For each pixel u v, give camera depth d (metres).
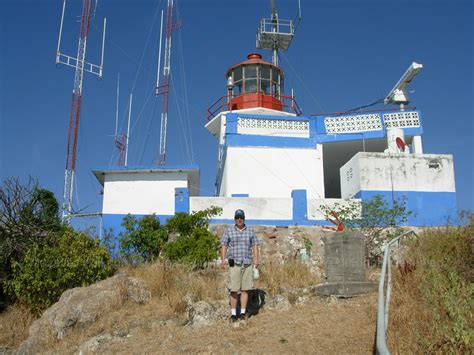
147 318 11.77
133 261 16.73
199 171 23.69
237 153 24.70
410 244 13.92
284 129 25.48
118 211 23.23
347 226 16.56
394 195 21.44
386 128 25.45
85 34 27.59
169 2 30.70
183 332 10.80
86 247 15.62
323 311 11.19
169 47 30.23
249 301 11.66
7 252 16.41
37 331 12.44
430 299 9.61
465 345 8.21
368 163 21.75
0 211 17.28
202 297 12.34
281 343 9.70
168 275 13.66
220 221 20.39
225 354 9.40
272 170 24.66
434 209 21.50
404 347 8.57
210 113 29.08
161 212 23.25
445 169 22.08
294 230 17.55
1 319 14.52
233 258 11.02
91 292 13.10
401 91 25.94
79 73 26.95
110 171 23.58
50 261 14.87
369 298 11.41
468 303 9.33
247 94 28.02
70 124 25.80
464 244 12.46
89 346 10.90
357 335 9.73
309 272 13.69
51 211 18.84
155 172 23.78
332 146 25.92
